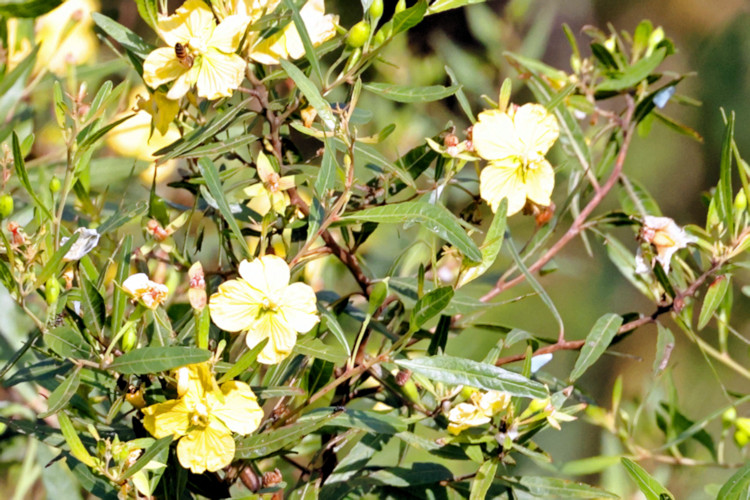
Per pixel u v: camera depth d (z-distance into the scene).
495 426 1.45
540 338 1.52
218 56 1.41
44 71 1.65
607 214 1.57
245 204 1.50
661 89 1.60
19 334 1.57
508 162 1.46
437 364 1.41
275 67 1.49
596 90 1.64
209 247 1.67
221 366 1.38
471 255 1.39
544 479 1.46
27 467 1.62
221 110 1.49
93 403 1.48
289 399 1.45
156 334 1.41
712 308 1.50
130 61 1.46
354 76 1.44
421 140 2.08
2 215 1.41
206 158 1.40
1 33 1.60
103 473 1.38
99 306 1.40
